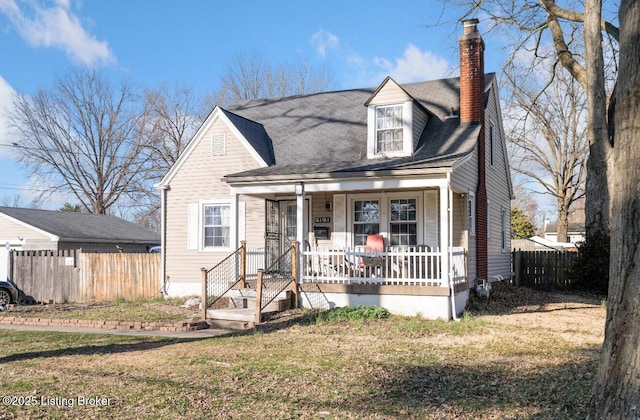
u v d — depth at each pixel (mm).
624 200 4363
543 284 22188
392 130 15961
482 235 17156
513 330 11133
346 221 16891
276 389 6766
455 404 6113
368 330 11297
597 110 18391
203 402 6227
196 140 18438
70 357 8938
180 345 10055
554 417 5617
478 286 16484
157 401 6258
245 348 9555
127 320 13336
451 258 13148
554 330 11133
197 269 18234
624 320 4266
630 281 4258
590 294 19016
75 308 16719
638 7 4457
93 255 19344
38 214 26891
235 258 15078
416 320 12414
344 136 17656
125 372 7727
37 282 19641
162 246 18672
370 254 13672
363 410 5922
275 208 17891
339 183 14211
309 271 14852
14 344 10367
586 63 18328
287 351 9188
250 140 17562
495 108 20141
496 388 6754
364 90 20047
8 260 19891
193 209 18406
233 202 15492
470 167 16219
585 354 8711
